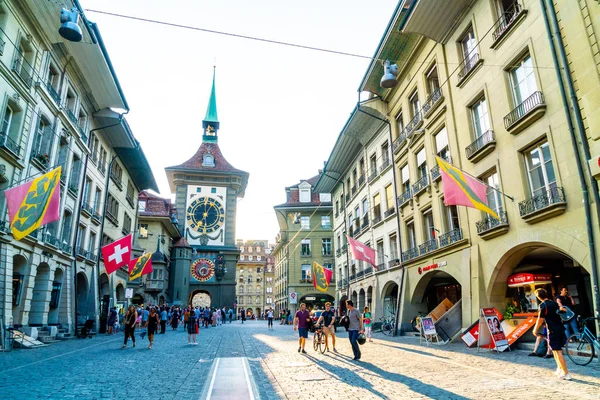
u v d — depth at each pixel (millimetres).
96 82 23328
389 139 24984
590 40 10602
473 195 12594
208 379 8336
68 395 6879
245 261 112500
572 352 10227
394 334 21422
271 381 8117
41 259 19078
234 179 60312
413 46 20953
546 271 15672
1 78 15477
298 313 13875
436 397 6465
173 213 54062
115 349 15156
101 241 27797
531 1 12797
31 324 19219
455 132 17203
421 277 20219
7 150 15609
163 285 45375
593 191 10305
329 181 38062
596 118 10273
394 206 24141
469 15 16438
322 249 49844
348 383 7793
